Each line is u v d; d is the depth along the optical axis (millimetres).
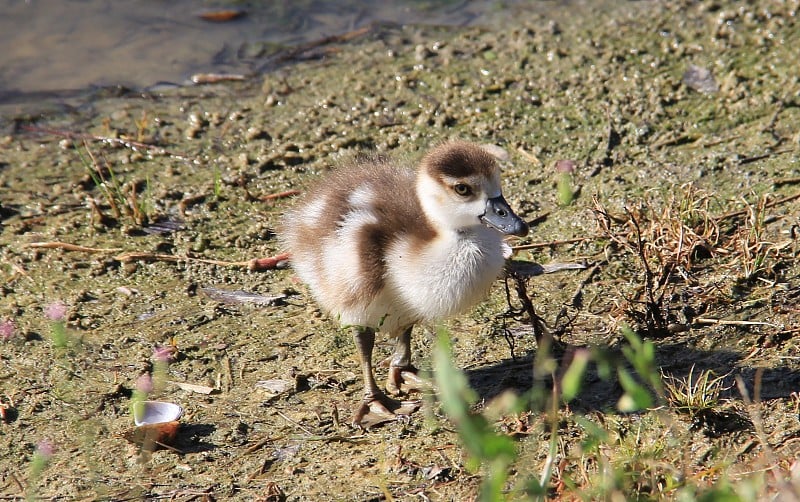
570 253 11422
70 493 8273
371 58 16156
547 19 17031
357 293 9016
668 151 13156
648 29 16250
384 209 9242
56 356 10078
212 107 15039
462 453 8492
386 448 8672
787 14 16141
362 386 9594
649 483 7504
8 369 9898
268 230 12211
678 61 15242
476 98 14766
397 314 9258
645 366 6699
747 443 8227
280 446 8789
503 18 17234
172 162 13789
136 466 8586
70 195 13109
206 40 16844
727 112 13828
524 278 11047
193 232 12281
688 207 11352
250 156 13805
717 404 8711
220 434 8953
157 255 11750
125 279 11422
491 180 9133
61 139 14406
